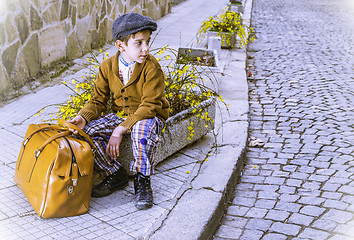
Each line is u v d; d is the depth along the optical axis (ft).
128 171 10.99
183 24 35.65
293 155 14.01
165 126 11.44
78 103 12.21
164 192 10.50
